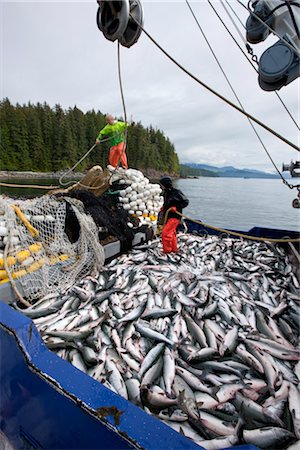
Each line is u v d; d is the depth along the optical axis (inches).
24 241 151.6
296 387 94.7
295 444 75.9
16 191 1108.5
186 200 214.8
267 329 125.2
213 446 75.9
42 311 133.6
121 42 101.2
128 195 254.2
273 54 105.9
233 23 125.0
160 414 85.2
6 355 89.4
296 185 119.8
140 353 110.1
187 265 197.0
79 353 107.5
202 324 126.5
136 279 164.7
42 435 80.0
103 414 63.8
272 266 201.0
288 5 108.3
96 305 140.3
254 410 84.8
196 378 96.3
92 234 177.0
